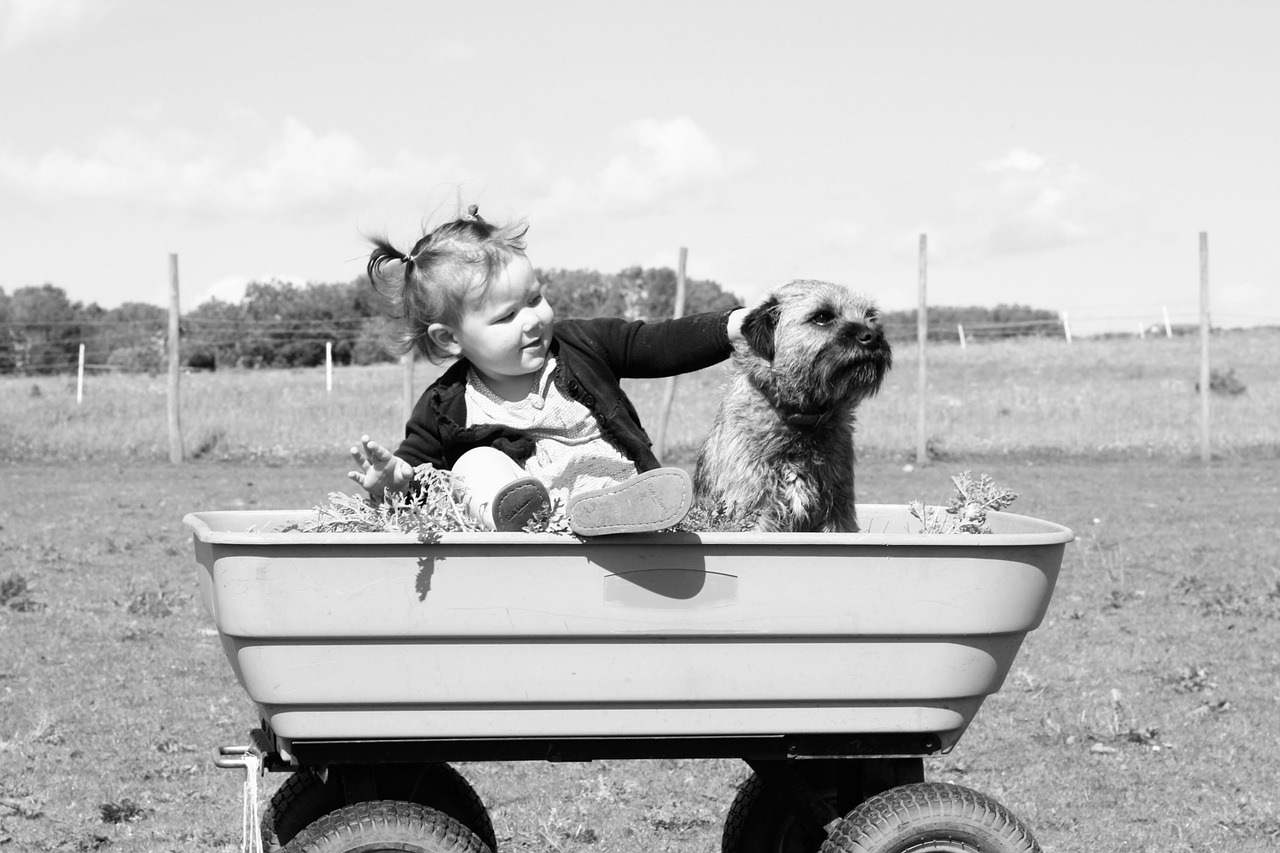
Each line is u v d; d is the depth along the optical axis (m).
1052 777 5.51
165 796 5.16
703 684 3.03
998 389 28.36
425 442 3.60
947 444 20.94
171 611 8.87
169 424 20.14
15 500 15.19
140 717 6.30
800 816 3.47
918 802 3.12
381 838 2.98
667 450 20.14
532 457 3.57
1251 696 6.89
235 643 2.96
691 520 3.79
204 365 40.28
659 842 4.69
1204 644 8.09
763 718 3.09
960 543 3.00
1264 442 21.30
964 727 3.25
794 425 4.57
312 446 20.89
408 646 2.94
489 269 3.47
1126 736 6.10
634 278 43.09
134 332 41.78
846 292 4.86
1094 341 41.47
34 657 7.51
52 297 56.06
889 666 3.08
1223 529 13.10
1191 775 5.55
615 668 3.00
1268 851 4.65
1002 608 3.07
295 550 2.86
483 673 2.97
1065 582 10.20
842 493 4.79
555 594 2.93
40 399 25.39
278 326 40.38
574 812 5.00
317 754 3.07
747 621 2.99
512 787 5.36
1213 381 26.95
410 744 3.10
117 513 14.10
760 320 4.30
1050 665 7.52
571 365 3.69
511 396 3.64
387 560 2.89
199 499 15.32
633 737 3.08
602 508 2.87
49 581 9.99
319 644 2.92
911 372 32.06
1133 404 25.16
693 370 3.94
